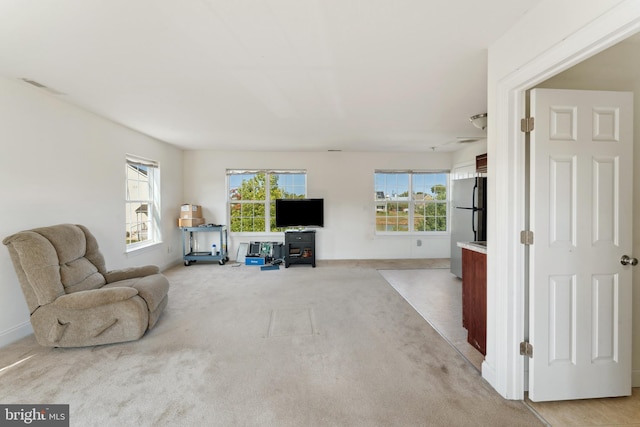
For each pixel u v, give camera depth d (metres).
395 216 6.59
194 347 2.52
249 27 1.83
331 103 3.25
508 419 1.69
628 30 1.20
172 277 4.85
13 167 2.62
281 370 2.18
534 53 1.62
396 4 1.62
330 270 5.42
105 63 2.30
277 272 5.24
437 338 2.71
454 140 5.22
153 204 5.14
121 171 4.08
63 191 3.13
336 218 6.41
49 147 2.96
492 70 2.01
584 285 1.81
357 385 2.00
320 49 2.11
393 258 6.51
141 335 2.60
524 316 1.88
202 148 5.93
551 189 1.79
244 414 1.72
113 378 2.07
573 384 1.83
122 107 3.33
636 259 1.80
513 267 1.86
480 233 4.36
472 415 1.72
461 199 4.78
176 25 1.80
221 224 6.15
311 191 6.35
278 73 2.49
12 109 2.61
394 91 2.91
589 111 1.79
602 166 1.80
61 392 1.91
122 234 4.09
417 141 5.32
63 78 2.57
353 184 6.41
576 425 1.64
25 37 1.92
